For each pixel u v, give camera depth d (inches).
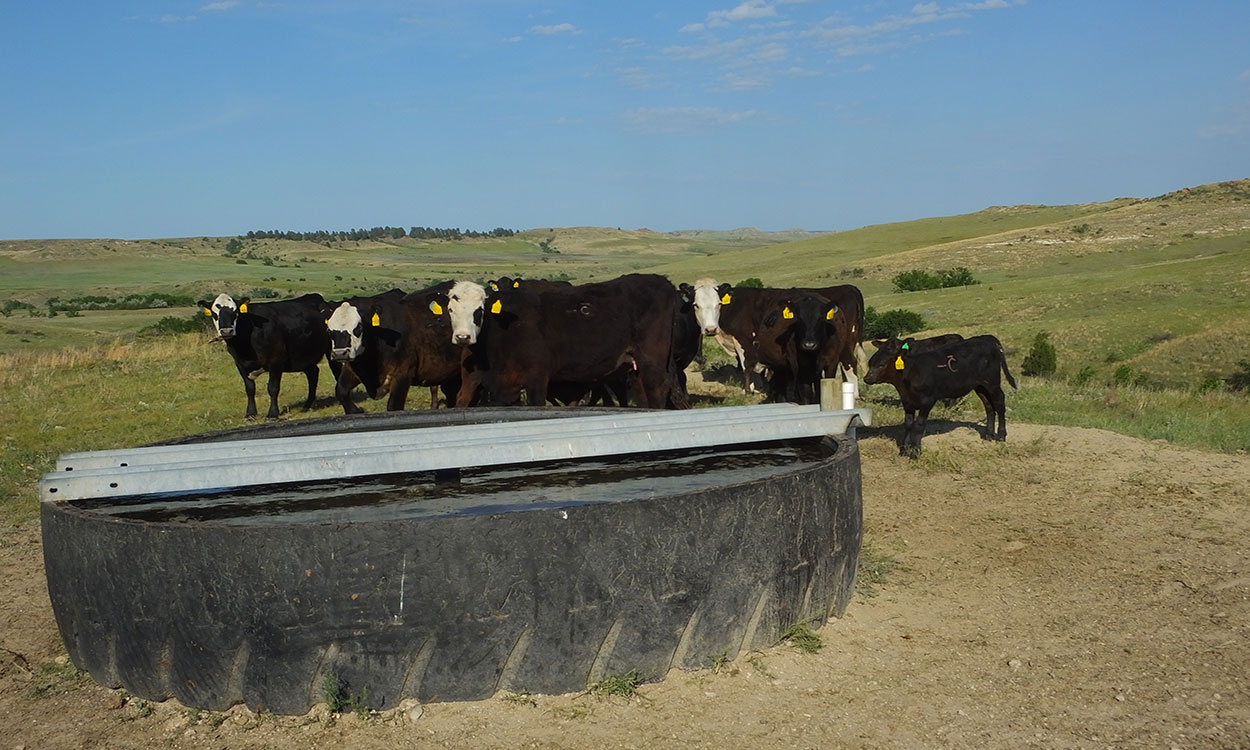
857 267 3966.5
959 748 169.3
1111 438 413.4
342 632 175.0
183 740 174.2
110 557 182.9
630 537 182.1
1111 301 2042.3
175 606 178.1
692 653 191.5
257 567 173.6
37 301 4490.7
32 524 329.7
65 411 596.4
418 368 486.3
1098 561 270.1
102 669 193.6
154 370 827.4
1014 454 395.2
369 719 176.6
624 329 426.0
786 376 556.4
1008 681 195.0
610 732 171.8
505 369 410.9
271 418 553.9
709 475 242.7
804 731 173.8
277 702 178.4
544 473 248.5
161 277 6742.1
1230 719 178.5
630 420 258.5
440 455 211.2
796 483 203.3
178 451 229.8
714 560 189.9
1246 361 1378.0
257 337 545.3
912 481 364.5
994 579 256.8
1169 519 307.3
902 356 387.5
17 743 177.9
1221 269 2298.2
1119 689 191.3
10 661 216.4
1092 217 4835.1
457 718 176.2
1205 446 412.2
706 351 924.6
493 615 177.3
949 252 4001.0
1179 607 234.8
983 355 405.4
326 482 241.8
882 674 197.0
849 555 222.2
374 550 173.2
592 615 181.5
